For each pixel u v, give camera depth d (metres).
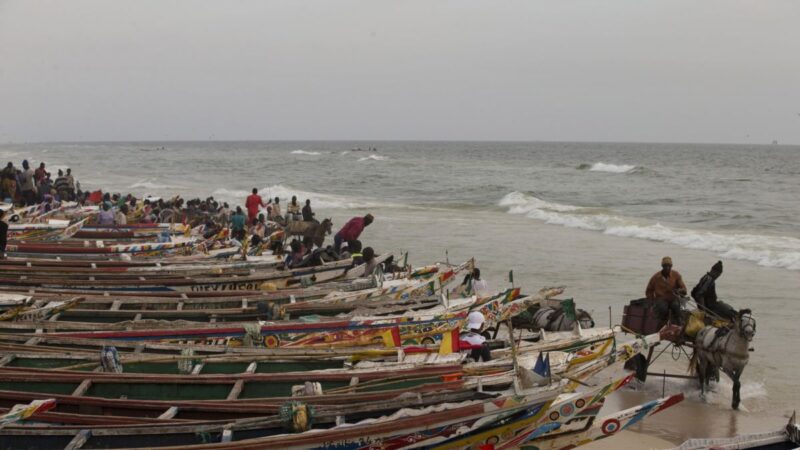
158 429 8.12
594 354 11.25
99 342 11.30
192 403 8.88
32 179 29.67
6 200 28.95
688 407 12.77
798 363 14.96
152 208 29.78
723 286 21.81
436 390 9.12
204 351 11.12
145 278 16.56
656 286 13.70
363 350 10.87
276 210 28.42
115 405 8.91
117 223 26.09
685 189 58.03
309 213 24.62
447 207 45.41
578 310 13.92
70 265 17.38
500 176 75.56
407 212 42.03
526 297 13.81
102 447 8.02
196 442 8.19
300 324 11.98
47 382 9.70
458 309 13.26
